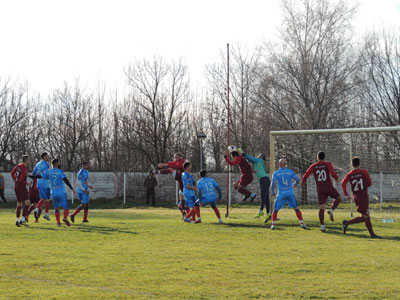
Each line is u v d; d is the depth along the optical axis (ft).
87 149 278.67
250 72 232.73
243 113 234.17
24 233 75.97
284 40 188.85
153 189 182.29
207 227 83.71
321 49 184.96
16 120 261.24
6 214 128.77
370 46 205.26
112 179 198.29
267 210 97.19
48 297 36.24
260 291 38.22
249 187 183.21
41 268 47.14
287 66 187.73
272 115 193.26
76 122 277.03
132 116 256.73
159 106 250.98
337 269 46.91
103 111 281.74
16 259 52.03
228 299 35.83
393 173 138.21
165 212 141.28
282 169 82.23
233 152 100.58
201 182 90.84
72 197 185.98
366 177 72.95
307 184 132.57
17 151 261.24
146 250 58.75
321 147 127.44
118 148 266.57
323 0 184.96
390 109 201.05
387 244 64.34
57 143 279.90
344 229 75.25
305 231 78.69
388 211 116.88
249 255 55.11
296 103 186.39
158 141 250.78
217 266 48.42
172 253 56.39
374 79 201.36
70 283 40.96
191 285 40.27
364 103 200.23
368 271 46.01
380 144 130.93
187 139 258.57
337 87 180.86
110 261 51.03
